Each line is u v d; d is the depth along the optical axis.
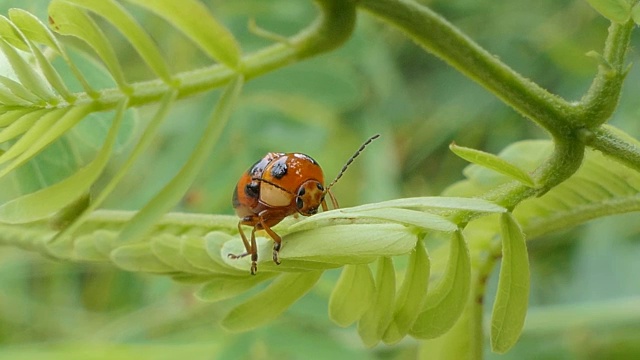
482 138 0.24
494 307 0.10
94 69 0.11
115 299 0.26
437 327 0.10
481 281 0.12
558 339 0.20
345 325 0.10
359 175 0.23
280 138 0.20
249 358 0.17
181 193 0.10
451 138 0.24
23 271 0.25
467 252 0.10
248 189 0.11
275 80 0.20
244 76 0.10
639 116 0.20
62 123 0.10
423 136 0.24
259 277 0.10
